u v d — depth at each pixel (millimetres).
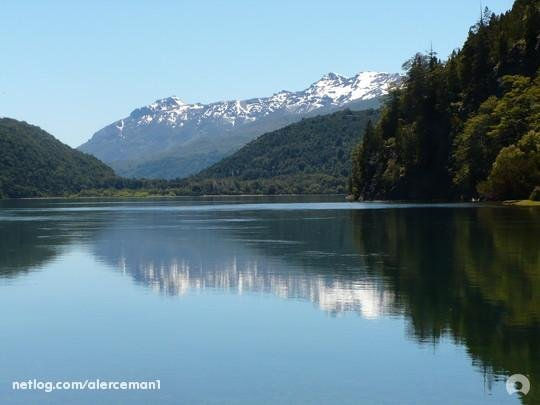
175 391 26375
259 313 38594
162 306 41125
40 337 34156
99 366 29453
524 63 175250
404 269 52844
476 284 45469
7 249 72312
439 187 181125
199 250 69438
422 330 33969
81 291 46688
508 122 154750
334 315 37594
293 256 62688
